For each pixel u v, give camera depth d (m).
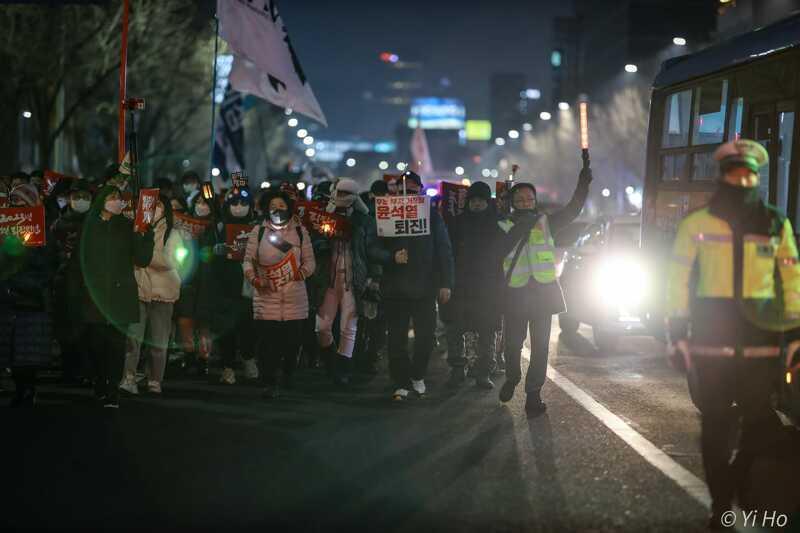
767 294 6.85
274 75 17.70
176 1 38.03
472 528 6.70
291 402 11.51
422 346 11.62
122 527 6.71
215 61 17.61
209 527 6.71
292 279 11.48
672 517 6.96
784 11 52.84
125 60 13.41
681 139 13.48
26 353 10.81
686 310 6.85
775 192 10.52
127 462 8.50
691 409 11.01
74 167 52.16
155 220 11.88
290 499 7.38
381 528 6.69
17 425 10.03
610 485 7.78
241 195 13.03
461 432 9.78
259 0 17.52
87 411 10.83
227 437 9.52
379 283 12.18
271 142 83.94
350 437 9.55
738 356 6.82
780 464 8.43
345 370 12.77
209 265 13.12
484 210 12.41
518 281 10.77
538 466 8.40
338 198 12.38
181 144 59.25
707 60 12.75
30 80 34.66
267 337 11.66
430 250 11.44
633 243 16.20
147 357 12.18
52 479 7.93
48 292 10.98
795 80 10.07
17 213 10.86
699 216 6.91
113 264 10.83
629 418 10.48
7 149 38.81
